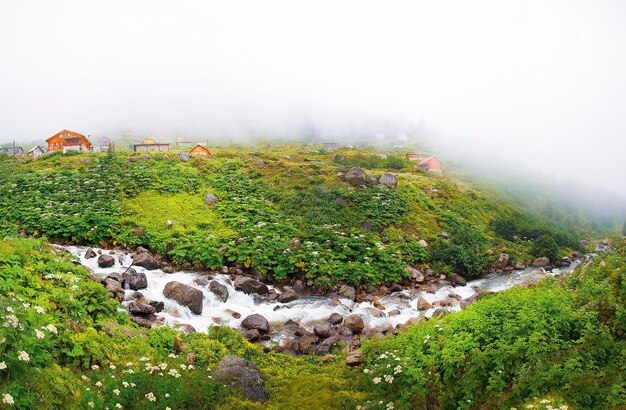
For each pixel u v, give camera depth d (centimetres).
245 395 1271
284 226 3450
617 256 1766
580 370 1040
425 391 1179
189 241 3048
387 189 4541
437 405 1157
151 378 1114
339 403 1248
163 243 2995
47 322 1172
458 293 3000
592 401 960
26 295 1376
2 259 1600
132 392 1038
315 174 4784
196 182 4197
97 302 1606
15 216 3148
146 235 3097
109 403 970
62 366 1088
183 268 2859
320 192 4231
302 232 3400
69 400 941
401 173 6400
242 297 2556
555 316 1265
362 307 2572
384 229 3809
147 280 2448
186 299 2208
